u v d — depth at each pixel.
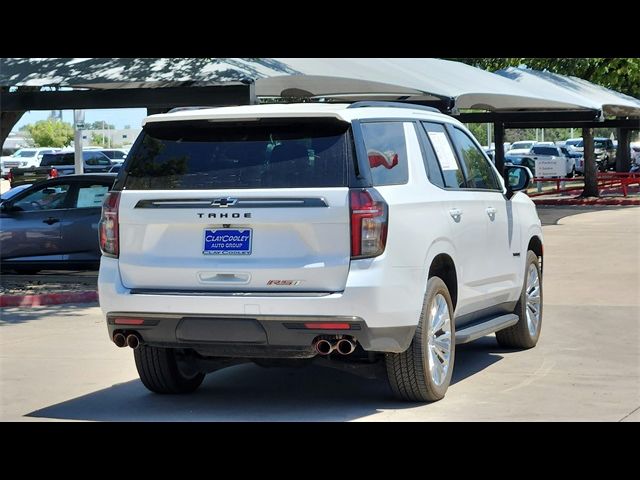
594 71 39.38
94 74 16.25
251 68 16.62
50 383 9.57
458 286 8.97
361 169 7.72
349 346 7.64
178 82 15.77
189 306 7.81
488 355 10.79
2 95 16.48
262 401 8.73
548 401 8.56
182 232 7.94
